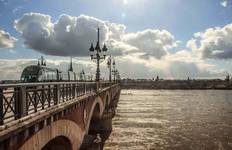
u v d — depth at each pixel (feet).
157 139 108.06
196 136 114.73
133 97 436.35
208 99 379.14
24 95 30.01
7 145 26.35
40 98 35.47
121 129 128.36
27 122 29.35
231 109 231.50
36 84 33.63
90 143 68.39
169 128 132.87
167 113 199.00
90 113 79.87
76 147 59.88
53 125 41.24
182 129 131.03
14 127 26.66
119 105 272.92
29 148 31.83
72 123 54.44
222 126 140.26
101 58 115.24
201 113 200.23
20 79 101.19
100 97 109.91
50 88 39.55
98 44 110.32
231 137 112.47
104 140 105.09
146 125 141.49
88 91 79.87
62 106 43.68
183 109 231.09
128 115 184.96
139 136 113.19
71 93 54.95
